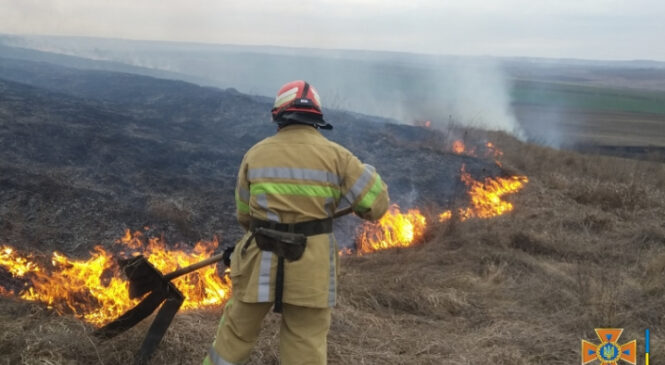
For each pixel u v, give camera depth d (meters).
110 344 2.79
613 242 5.74
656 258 4.95
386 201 2.34
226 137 9.05
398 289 4.09
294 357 2.26
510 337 3.39
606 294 3.93
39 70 17.05
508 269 4.72
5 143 6.13
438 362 3.02
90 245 4.40
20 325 2.80
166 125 9.17
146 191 5.73
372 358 3.01
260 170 2.30
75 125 7.41
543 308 3.94
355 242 5.68
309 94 2.40
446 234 5.72
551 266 4.90
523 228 5.88
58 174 5.56
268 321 3.25
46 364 2.50
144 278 2.69
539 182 8.66
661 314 3.82
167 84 15.31
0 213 4.49
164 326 2.71
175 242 4.78
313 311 2.27
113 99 13.26
